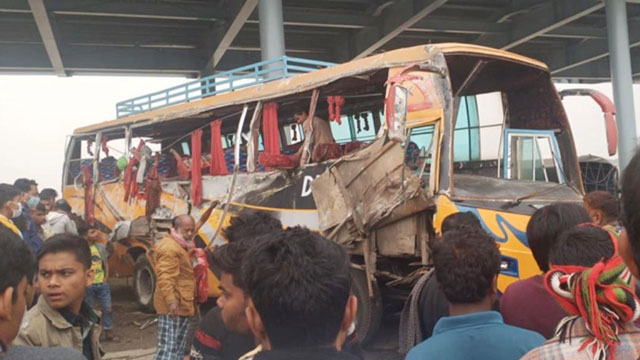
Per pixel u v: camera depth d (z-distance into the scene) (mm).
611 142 6938
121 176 10812
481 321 2225
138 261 10227
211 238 8289
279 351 1554
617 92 19516
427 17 24859
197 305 5684
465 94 8117
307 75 7527
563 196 6559
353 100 8875
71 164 12648
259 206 7590
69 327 2826
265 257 1611
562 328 1630
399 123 5098
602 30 27094
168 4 21562
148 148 9969
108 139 11953
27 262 1803
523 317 2689
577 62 29438
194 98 10211
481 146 7977
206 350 2889
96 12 20516
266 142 7926
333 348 1574
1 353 1754
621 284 1544
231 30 21281
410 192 5773
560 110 7445
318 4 23047
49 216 7719
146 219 9750
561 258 2080
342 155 7066
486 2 24188
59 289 2771
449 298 2338
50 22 20891
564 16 22938
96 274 7906
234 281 2564
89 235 7848
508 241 5535
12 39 24406
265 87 8070
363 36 25109
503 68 7246
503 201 6000
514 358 2102
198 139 8875
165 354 5352
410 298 3332
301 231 1698
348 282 1627
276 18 16359
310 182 6969
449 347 2148
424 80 6148
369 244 6242
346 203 6289
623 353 1510
